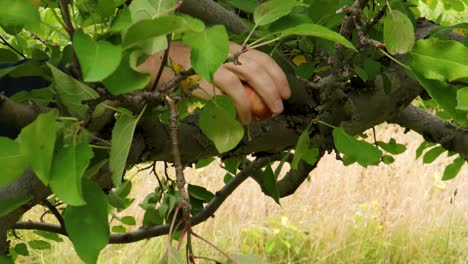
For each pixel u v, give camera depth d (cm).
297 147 103
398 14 78
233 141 81
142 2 67
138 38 59
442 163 589
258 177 173
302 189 550
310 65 114
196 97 93
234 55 75
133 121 73
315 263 481
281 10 79
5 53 112
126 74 63
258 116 94
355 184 557
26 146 59
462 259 484
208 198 157
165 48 68
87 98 79
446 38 130
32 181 90
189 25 58
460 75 80
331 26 111
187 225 66
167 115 113
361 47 81
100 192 68
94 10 68
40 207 488
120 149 72
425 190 554
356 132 132
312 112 124
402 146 190
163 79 90
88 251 66
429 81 82
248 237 498
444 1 180
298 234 496
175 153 68
